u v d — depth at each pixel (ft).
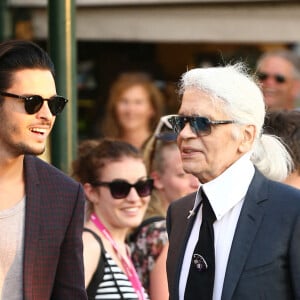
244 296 31.96
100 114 74.59
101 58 76.89
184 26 62.90
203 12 62.49
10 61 31.91
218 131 32.81
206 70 33.27
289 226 32.32
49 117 32.17
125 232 41.81
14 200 32.94
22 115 31.76
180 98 35.01
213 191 33.19
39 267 33.01
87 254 39.06
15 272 32.48
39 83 31.96
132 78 65.36
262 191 33.27
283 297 32.04
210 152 32.94
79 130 75.87
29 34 67.41
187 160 33.22
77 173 42.16
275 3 61.21
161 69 75.36
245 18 61.93
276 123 40.24
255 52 74.49
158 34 63.36
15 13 67.51
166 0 61.41
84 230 40.14
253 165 34.32
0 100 31.91
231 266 32.30
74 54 45.52
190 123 32.91
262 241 32.32
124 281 39.37
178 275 33.86
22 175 33.37
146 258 43.27
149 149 47.39
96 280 38.96
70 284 33.78
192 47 76.38
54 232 33.32
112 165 41.42
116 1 62.08
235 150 33.27
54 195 33.68
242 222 32.81
